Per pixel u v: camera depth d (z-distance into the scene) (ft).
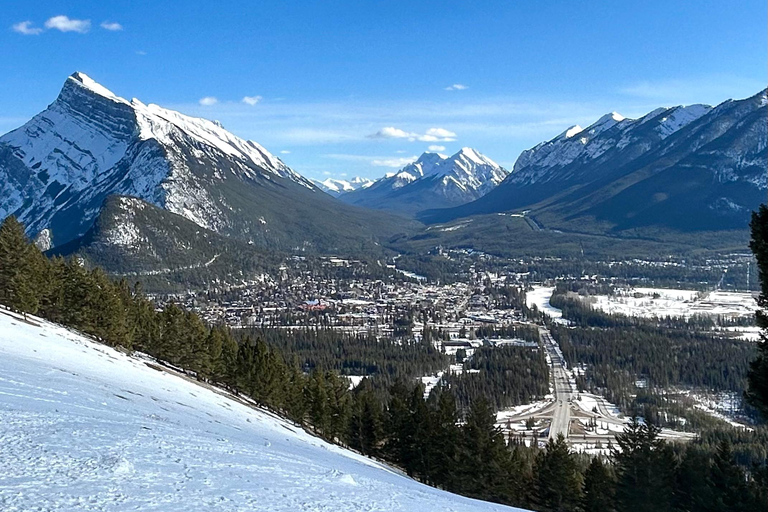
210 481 51.90
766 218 69.31
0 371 93.30
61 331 223.92
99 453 53.16
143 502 42.14
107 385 124.98
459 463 186.91
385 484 75.36
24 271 247.29
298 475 64.23
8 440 52.06
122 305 273.75
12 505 36.88
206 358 287.89
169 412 114.42
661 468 147.84
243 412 198.49
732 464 131.75
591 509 164.25
